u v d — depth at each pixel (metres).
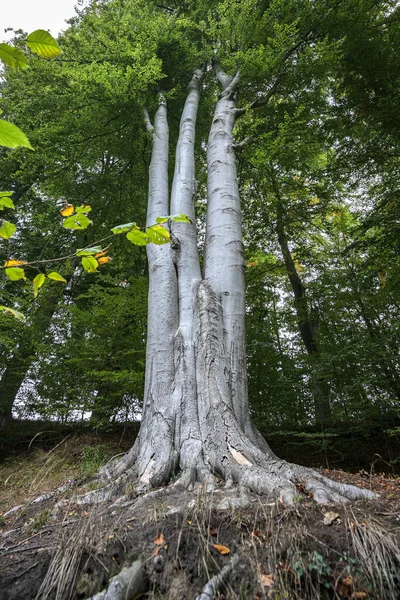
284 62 6.81
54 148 6.69
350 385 6.65
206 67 8.47
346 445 6.97
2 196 1.41
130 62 6.41
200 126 8.79
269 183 8.89
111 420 6.84
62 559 1.81
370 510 2.00
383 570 1.58
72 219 1.56
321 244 10.42
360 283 7.77
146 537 1.92
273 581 1.61
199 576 1.71
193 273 4.52
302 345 9.68
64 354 7.05
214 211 4.88
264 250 10.38
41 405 7.09
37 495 3.32
